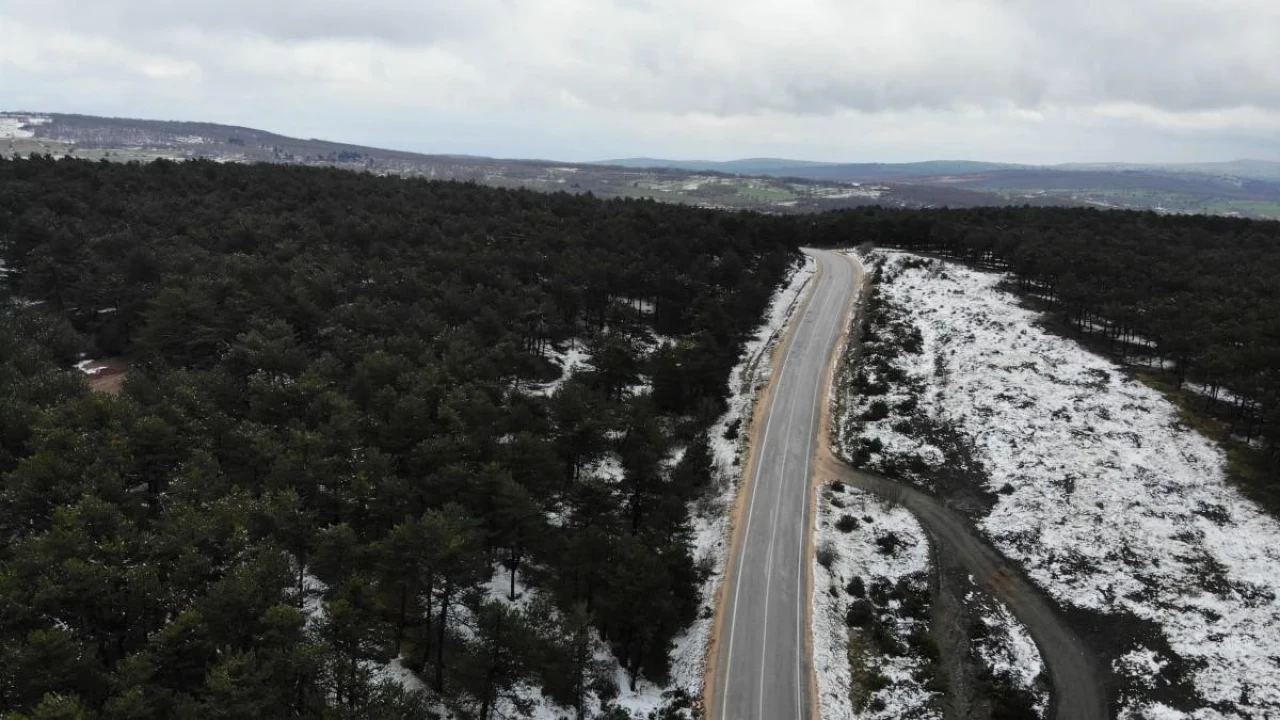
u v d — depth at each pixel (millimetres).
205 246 91062
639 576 44906
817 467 69625
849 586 55000
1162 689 46906
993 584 56688
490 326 77750
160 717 29562
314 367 61875
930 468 70312
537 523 47219
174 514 39031
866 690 46281
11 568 34219
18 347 64125
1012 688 47031
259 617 33281
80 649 31219
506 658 38531
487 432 54219
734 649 47938
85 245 85438
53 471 41469
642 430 63156
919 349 91188
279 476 43594
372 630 35125
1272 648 48625
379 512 44031
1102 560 57594
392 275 85000
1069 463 67938
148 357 69125
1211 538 57938
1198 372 74500
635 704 44844
